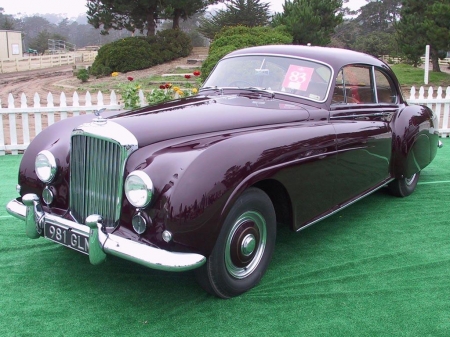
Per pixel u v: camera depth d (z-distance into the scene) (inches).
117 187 124.5
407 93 768.3
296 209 146.3
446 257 160.2
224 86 187.8
